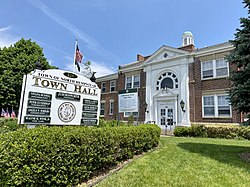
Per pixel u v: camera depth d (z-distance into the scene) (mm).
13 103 22250
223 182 3867
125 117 20094
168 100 17016
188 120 15258
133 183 3795
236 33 6930
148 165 4961
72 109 5965
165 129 15867
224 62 14383
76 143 3723
